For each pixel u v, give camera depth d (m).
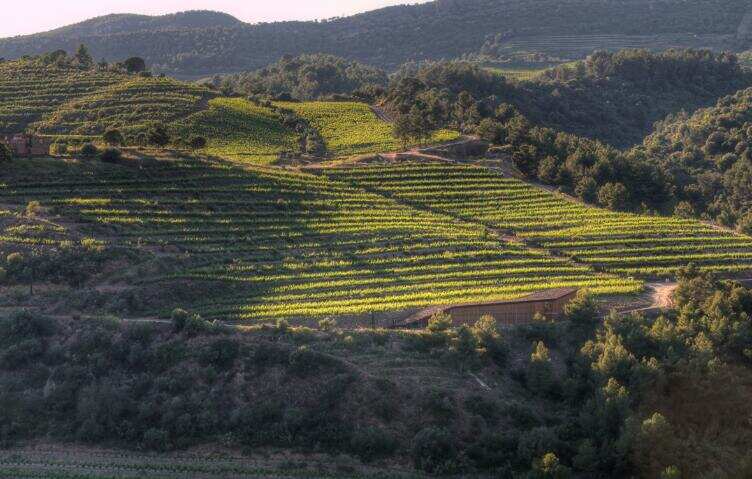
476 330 73.81
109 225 97.94
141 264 87.50
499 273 98.81
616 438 60.19
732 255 109.38
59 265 83.44
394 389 65.25
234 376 66.12
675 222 125.31
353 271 96.31
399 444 61.06
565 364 74.75
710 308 82.31
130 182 112.19
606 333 75.25
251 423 62.53
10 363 67.06
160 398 64.25
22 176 107.75
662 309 87.44
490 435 60.69
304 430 62.06
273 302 85.69
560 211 129.12
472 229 118.50
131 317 77.81
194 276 87.12
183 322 70.56
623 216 128.12
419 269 98.94
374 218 116.75
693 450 59.34
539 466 56.34
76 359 67.50
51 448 60.94
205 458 60.00
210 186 117.19
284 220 111.00
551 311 83.62
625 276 102.50
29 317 70.75
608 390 62.97
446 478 58.00
